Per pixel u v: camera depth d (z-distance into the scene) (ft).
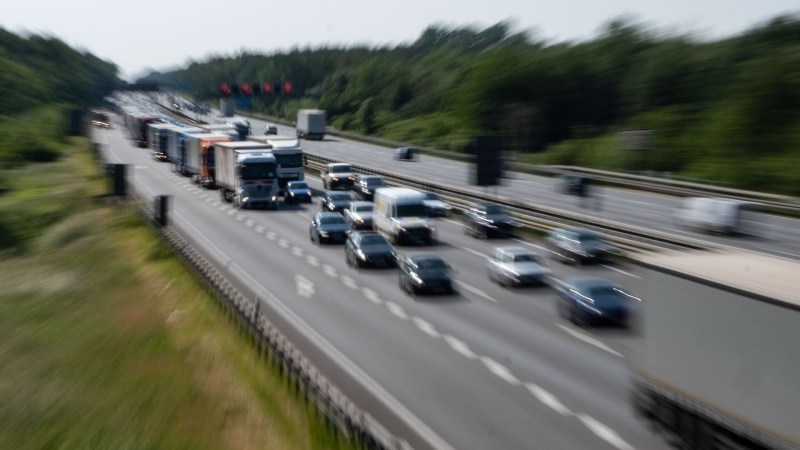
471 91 484.33
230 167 241.35
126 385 87.20
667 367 65.10
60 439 74.54
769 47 399.24
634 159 330.54
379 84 650.43
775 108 303.48
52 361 99.09
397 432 71.20
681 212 200.34
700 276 60.80
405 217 179.63
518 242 180.55
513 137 462.60
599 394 80.94
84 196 258.78
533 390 82.33
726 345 58.75
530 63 469.16
